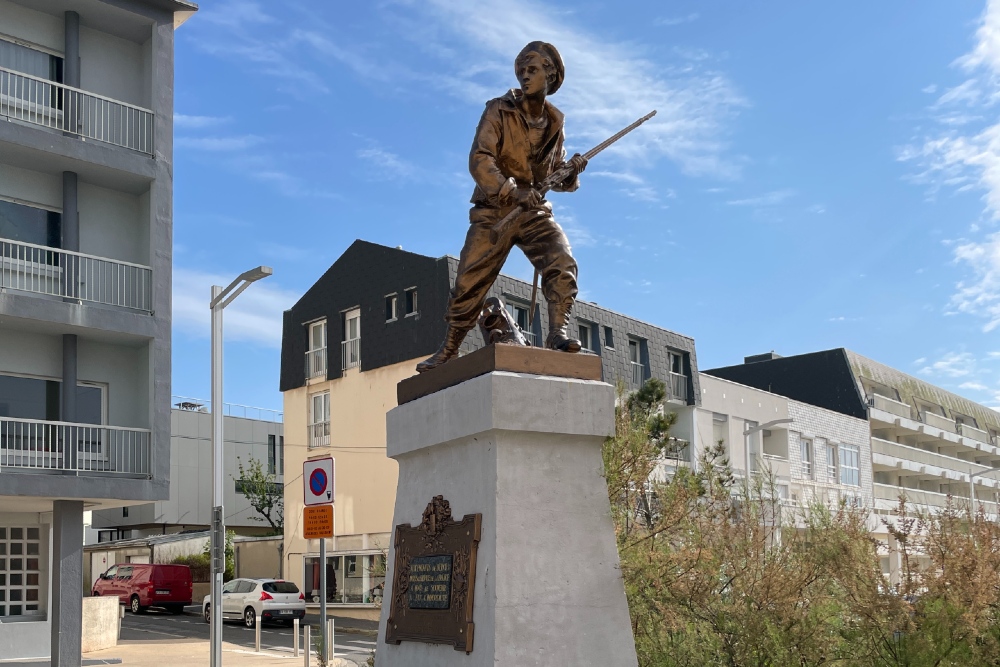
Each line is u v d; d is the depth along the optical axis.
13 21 22.98
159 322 23.50
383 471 35.19
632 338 39.31
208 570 43.69
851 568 8.80
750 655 8.37
